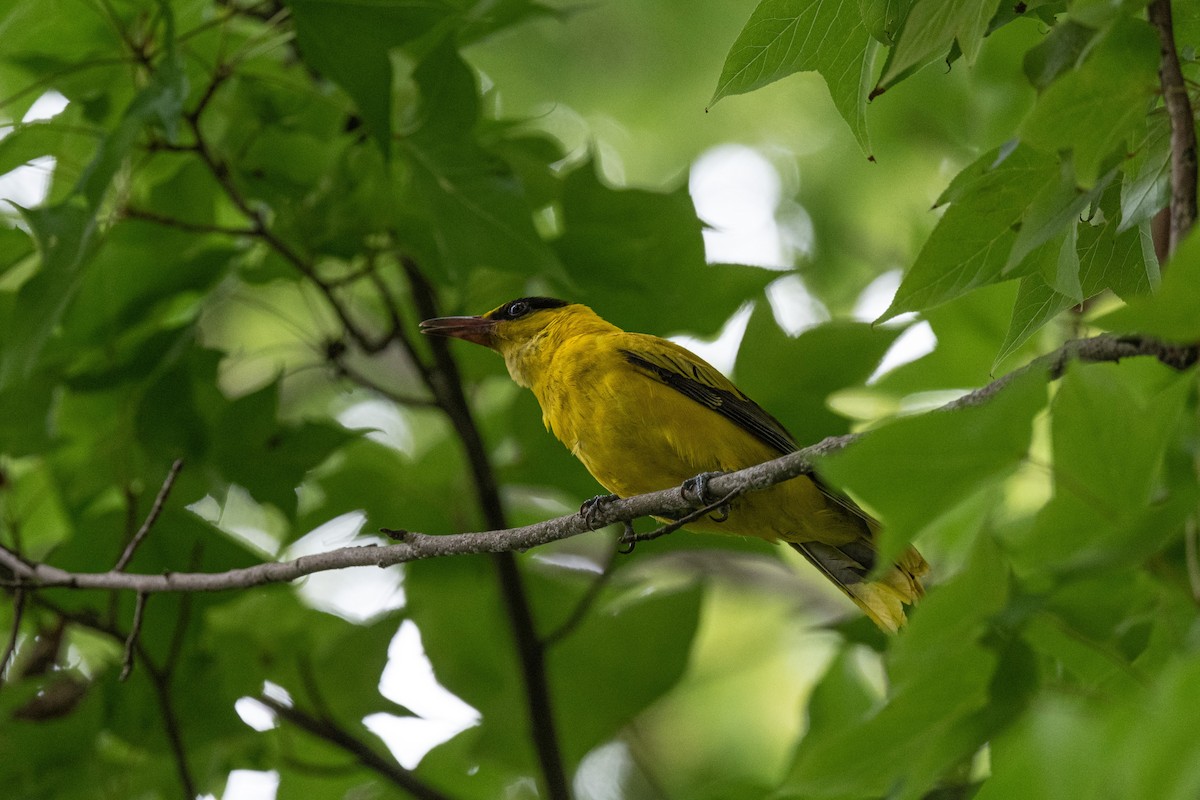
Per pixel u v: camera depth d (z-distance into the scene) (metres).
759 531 10.94
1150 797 3.34
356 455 13.88
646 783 17.94
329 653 13.08
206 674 11.99
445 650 13.84
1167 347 5.11
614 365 10.95
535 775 13.48
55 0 10.59
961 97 17.81
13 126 10.71
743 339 12.66
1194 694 3.35
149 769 11.73
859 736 4.75
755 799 10.24
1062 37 5.72
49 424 12.18
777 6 6.92
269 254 12.03
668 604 13.55
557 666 13.65
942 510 4.17
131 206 11.47
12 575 11.74
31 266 13.55
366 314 18.75
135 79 10.88
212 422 12.26
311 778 13.21
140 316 12.52
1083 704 4.39
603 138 22.78
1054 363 5.38
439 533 13.73
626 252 12.64
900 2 6.74
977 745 4.56
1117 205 6.70
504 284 13.41
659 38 22.19
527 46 22.20
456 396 13.04
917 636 4.50
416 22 10.02
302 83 12.58
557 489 13.55
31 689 11.45
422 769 13.98
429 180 11.14
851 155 21.17
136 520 12.19
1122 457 4.11
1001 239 6.54
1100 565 4.04
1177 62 5.05
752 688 19.86
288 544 12.53
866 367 12.58
